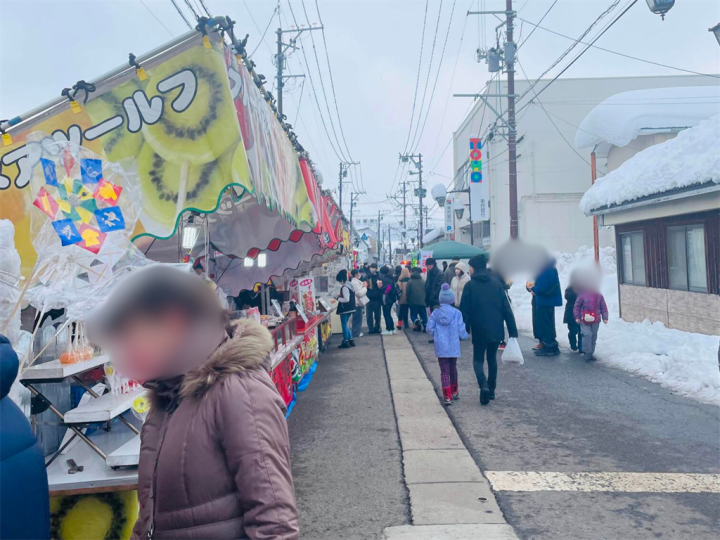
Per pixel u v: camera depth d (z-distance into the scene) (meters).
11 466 1.97
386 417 7.09
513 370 9.87
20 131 3.51
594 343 10.42
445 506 4.39
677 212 11.92
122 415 3.47
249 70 4.27
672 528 3.98
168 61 3.56
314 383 9.41
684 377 8.56
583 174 32.72
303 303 10.04
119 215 3.06
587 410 7.15
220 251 7.02
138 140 3.48
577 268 10.23
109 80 3.53
